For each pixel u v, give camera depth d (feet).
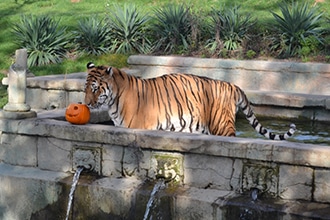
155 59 45.68
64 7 70.38
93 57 51.42
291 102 36.17
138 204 22.71
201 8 58.80
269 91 38.73
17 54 26.20
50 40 51.96
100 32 52.95
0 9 71.00
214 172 22.09
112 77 25.55
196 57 49.21
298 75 41.45
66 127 24.56
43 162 25.45
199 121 26.63
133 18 53.21
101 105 25.58
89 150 24.34
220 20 51.78
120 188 23.08
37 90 37.63
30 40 51.88
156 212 22.40
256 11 60.59
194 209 21.74
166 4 66.85
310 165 20.42
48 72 47.57
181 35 52.01
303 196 20.71
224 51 49.03
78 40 53.52
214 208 21.34
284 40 47.93
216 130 27.30
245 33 50.88
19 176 25.22
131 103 25.81
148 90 26.18
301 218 19.92
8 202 25.63
